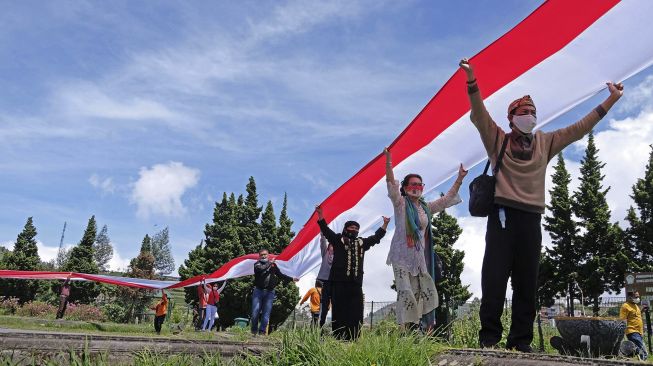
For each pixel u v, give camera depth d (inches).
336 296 253.8
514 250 158.7
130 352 146.1
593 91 214.7
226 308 1547.7
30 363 132.6
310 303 513.7
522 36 226.7
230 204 1812.3
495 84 239.5
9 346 133.3
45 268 2049.7
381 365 133.5
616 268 1344.7
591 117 170.7
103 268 2859.3
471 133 269.4
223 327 1546.5
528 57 227.0
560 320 201.8
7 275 983.0
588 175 1430.9
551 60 221.1
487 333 159.5
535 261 157.6
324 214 371.6
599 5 207.3
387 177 219.8
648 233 1392.7
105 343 144.8
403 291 198.8
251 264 754.2
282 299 1567.4
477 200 160.9
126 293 1583.4
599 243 1370.6
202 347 155.2
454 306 474.9
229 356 156.1
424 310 204.5
